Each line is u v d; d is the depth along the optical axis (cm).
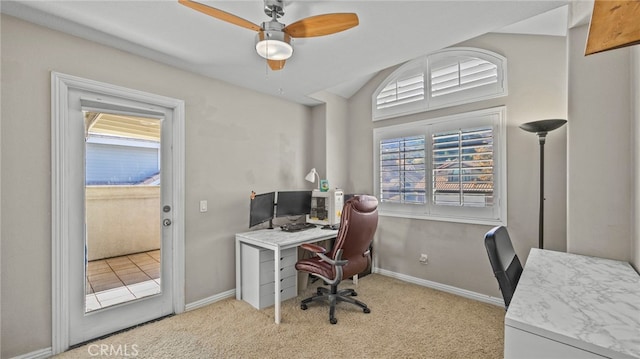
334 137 385
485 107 278
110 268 222
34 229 185
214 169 283
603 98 170
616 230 165
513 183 261
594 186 172
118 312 225
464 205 290
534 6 163
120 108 227
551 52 243
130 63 228
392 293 300
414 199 331
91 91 212
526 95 254
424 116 325
